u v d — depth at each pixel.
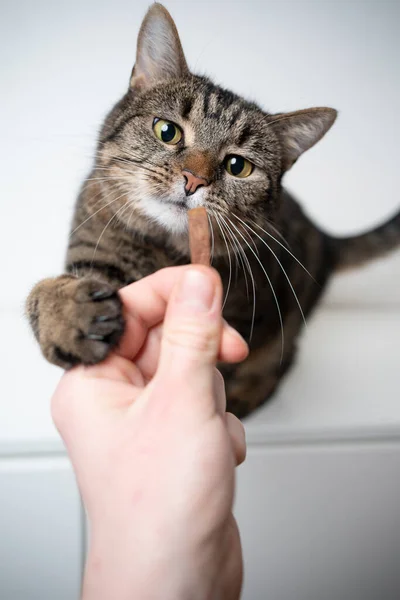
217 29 0.40
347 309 0.44
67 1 0.38
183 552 0.17
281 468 0.40
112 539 0.18
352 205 0.43
